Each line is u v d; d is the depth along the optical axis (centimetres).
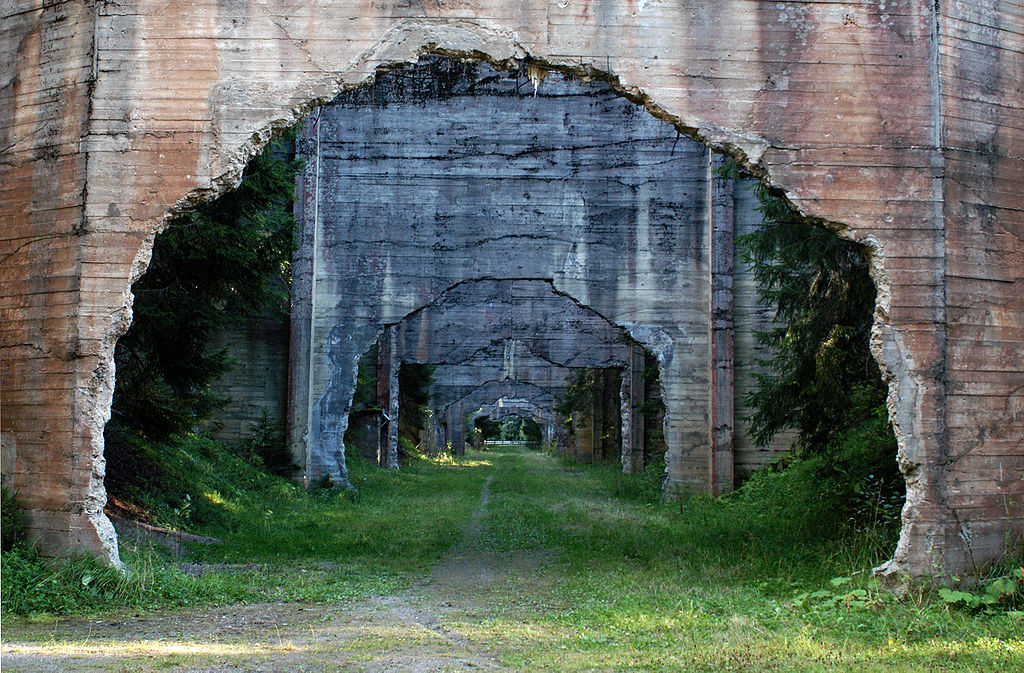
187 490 1445
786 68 874
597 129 2038
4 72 918
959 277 852
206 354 1591
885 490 1186
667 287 2019
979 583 802
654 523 1564
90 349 848
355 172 2067
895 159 862
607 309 2012
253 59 877
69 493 837
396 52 875
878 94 870
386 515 1752
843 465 1333
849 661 595
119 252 860
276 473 2036
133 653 613
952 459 823
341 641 675
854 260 1216
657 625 723
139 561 891
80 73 883
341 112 2073
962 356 843
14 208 897
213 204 1280
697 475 1998
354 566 1094
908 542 806
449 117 2053
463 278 2031
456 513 1798
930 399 827
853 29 874
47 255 875
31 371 867
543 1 882
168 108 873
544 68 895
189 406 1333
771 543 1165
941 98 866
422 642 673
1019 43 905
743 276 2020
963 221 862
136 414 1253
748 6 880
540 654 629
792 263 1310
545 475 3319
